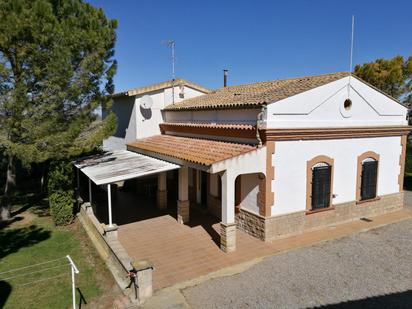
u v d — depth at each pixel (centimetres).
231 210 1120
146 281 840
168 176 1967
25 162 1371
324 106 1289
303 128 1223
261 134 1168
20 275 1000
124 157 1712
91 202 1590
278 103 1179
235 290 882
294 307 797
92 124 1606
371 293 858
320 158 1302
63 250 1202
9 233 1398
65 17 1402
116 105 2244
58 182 1464
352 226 1377
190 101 1941
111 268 1004
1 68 1210
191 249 1173
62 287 928
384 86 2644
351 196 1428
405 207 1691
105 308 812
